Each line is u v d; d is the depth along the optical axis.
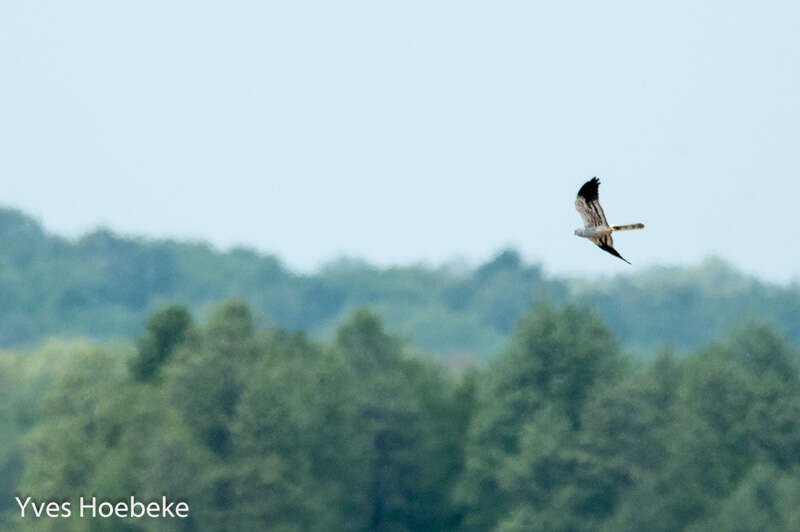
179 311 97.88
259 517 84.88
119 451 88.69
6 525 96.94
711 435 89.56
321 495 90.56
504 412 94.75
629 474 91.00
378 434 96.94
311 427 92.06
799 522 81.31
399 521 98.00
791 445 92.50
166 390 90.81
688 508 86.94
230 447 90.19
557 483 90.38
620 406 90.88
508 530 88.56
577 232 27.58
